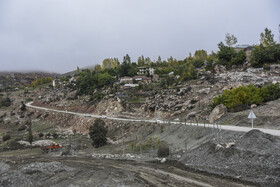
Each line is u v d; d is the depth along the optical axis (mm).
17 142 70562
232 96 48781
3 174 27125
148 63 186375
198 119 51531
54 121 101125
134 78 125375
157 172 26375
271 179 18062
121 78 131750
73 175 27672
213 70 87062
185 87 77062
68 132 83875
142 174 26281
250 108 43906
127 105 82938
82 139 69812
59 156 45719
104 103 93125
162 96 77062
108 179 25469
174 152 33938
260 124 33031
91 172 29094
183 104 66188
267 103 42688
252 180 19141
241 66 78500
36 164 32031
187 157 29203
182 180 22500
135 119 72875
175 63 174125
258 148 22781
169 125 50375
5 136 78812
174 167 27688
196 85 76188
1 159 45594
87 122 82500
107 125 72312
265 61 71438
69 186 22984
